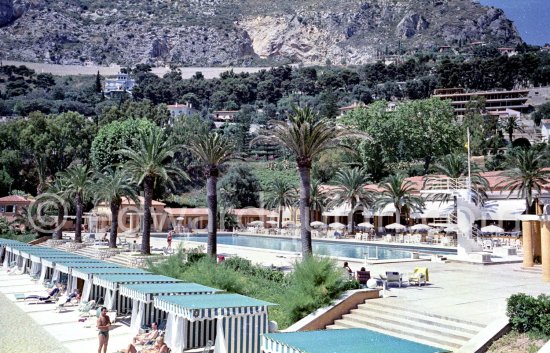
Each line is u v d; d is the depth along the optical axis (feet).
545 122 492.95
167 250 153.17
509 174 185.98
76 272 93.09
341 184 231.71
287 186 275.59
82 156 355.15
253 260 130.62
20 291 110.32
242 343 56.13
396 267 112.27
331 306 67.67
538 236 117.70
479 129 422.00
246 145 468.34
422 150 326.24
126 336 69.87
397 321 61.36
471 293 76.23
